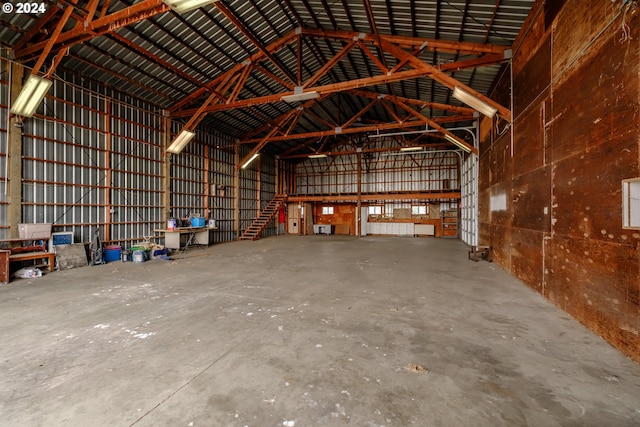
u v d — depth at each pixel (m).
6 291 4.94
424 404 1.99
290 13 7.79
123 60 7.90
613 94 2.96
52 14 5.71
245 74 9.08
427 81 9.32
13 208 6.47
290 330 3.27
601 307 3.10
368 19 6.96
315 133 13.17
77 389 2.17
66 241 7.18
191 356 2.67
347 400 2.03
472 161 11.80
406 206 18.66
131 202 9.33
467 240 13.53
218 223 13.64
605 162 3.07
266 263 7.77
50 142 7.26
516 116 6.02
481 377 2.33
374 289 5.05
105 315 3.75
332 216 20.41
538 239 4.79
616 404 2.00
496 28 6.11
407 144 16.20
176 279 5.83
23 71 6.62
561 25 4.07
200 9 6.97
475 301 4.36
